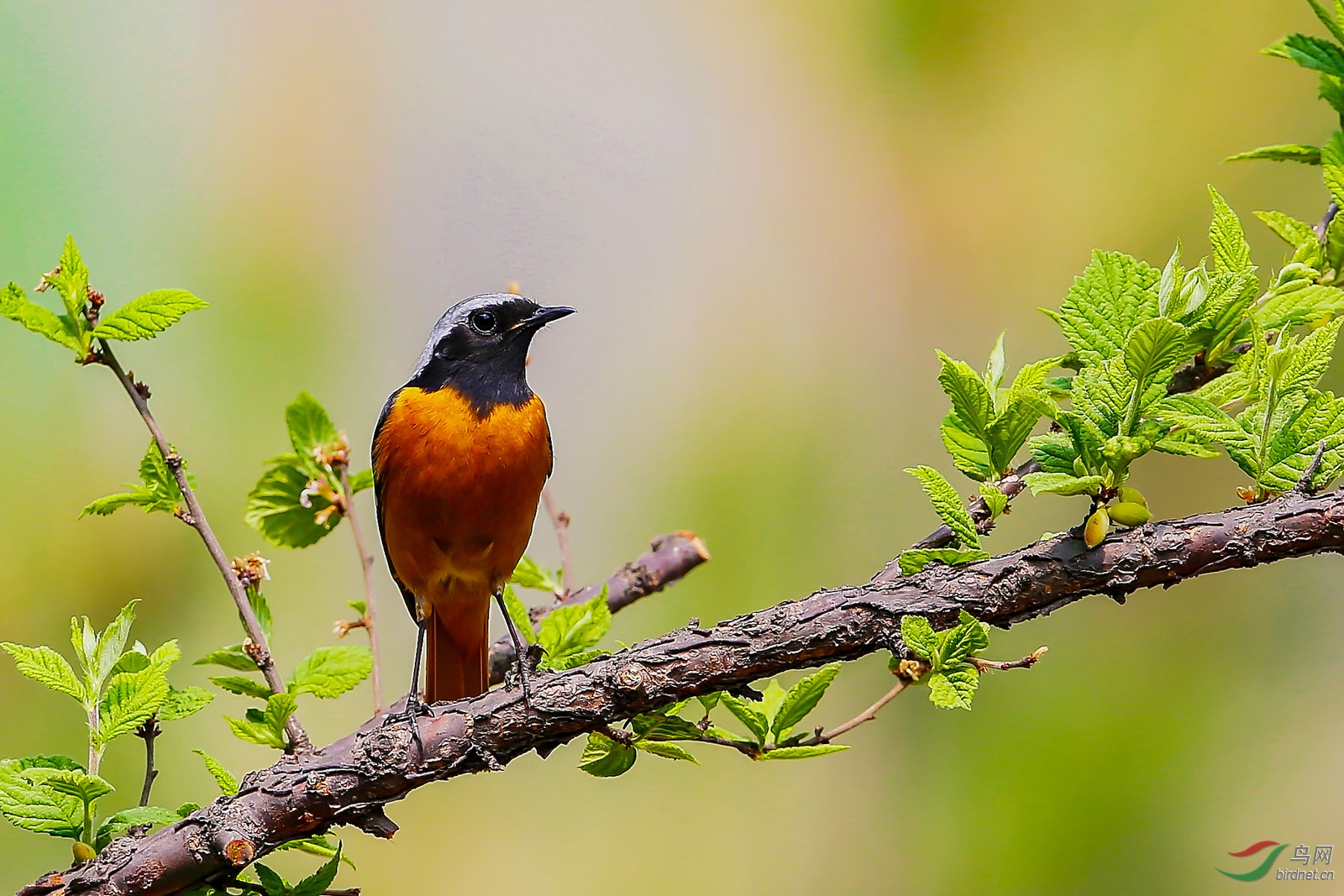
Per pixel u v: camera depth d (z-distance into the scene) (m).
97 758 5.58
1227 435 5.35
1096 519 5.32
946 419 5.93
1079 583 5.36
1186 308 5.53
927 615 5.47
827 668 5.94
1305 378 5.39
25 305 6.29
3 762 5.62
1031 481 5.29
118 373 6.61
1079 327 5.55
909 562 5.62
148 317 6.41
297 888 5.57
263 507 7.80
